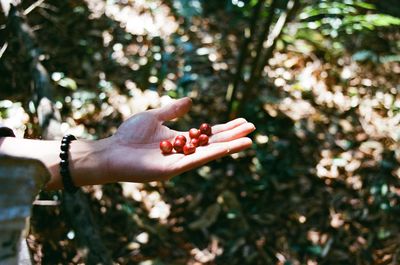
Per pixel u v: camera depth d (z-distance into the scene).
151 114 0.67
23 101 1.22
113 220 1.09
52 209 1.02
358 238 1.16
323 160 1.29
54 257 0.98
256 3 1.21
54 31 1.45
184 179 1.22
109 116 1.28
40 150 0.61
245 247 1.12
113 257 1.04
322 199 1.22
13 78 1.22
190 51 1.52
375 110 1.43
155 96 1.36
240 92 1.41
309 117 1.38
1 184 0.32
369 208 1.21
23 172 0.33
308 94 1.44
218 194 1.20
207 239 1.12
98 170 0.62
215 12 1.70
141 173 0.62
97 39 1.47
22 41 1.04
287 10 1.21
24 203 0.32
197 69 1.47
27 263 0.51
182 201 1.17
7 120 1.11
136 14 1.57
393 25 1.71
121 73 1.40
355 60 1.56
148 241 1.08
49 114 0.91
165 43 1.51
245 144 0.63
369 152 1.32
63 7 1.52
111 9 1.56
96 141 0.63
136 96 1.35
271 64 1.52
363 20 1.38
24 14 1.10
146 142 0.66
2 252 0.30
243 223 1.16
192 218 1.15
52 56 1.38
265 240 1.14
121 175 0.62
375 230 1.17
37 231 1.00
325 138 1.34
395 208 1.21
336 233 1.16
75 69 1.38
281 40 1.56
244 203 1.20
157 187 1.18
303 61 1.54
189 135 0.70
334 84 1.49
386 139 1.35
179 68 1.46
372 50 1.62
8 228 0.31
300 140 1.32
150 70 1.42
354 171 1.28
